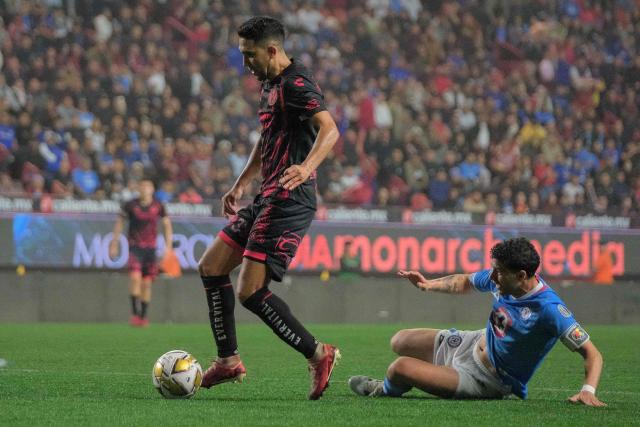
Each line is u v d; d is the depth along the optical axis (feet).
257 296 67.67
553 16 289.74
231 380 71.36
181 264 187.11
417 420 58.95
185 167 208.13
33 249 179.32
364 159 224.74
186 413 60.85
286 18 257.75
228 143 212.23
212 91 230.48
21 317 178.60
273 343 136.15
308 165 64.54
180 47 241.14
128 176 202.28
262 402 67.46
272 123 67.97
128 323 183.11
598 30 292.20
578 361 112.78
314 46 253.65
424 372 69.26
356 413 61.72
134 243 172.04
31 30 223.92
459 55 271.90
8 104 205.36
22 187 193.47
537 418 60.23
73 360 105.29
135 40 231.30
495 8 284.20
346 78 247.70
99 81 216.74
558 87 276.21
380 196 212.84
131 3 242.58
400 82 249.75
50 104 206.80
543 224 206.28
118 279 184.65
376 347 131.23
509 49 276.41
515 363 68.44
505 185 230.48
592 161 253.85
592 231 208.74
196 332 156.04
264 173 68.90
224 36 246.06
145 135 211.20
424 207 214.07
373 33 264.31
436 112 247.29
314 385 69.10
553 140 252.62
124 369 95.25
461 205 222.28
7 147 198.90
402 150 232.53
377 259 198.49
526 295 66.85
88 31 230.07
